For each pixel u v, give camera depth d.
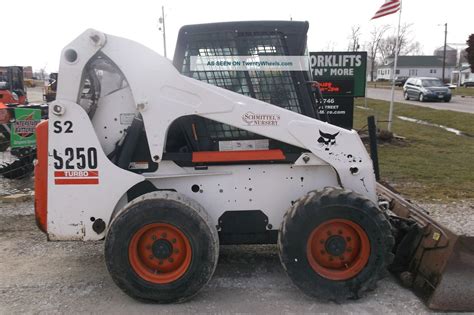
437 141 13.93
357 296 3.95
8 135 11.21
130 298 4.09
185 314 3.80
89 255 5.13
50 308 3.94
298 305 3.93
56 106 3.98
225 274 4.55
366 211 3.88
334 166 4.15
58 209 4.13
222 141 4.29
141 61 3.97
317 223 3.87
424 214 4.41
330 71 11.11
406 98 32.88
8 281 4.48
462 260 3.79
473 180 8.73
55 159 4.06
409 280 4.18
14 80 21.25
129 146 4.20
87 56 3.96
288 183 4.28
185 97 4.03
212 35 4.28
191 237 3.85
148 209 3.82
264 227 4.34
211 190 4.28
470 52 64.19
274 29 4.27
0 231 5.96
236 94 4.08
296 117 4.10
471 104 28.53
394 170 9.60
